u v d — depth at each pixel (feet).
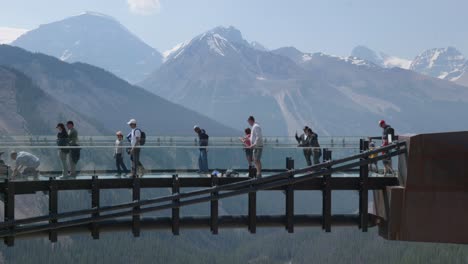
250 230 98.43
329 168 99.81
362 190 100.37
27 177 95.96
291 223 99.66
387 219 98.84
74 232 96.73
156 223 97.50
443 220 95.61
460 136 94.79
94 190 96.02
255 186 97.91
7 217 92.79
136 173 100.73
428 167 96.02
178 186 97.81
